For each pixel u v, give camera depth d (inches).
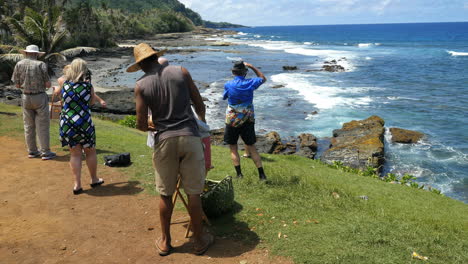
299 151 581.3
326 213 174.4
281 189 209.9
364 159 518.6
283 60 2053.4
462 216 201.0
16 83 249.1
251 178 229.9
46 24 1360.7
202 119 143.4
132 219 167.3
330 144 617.9
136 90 123.8
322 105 888.3
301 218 166.1
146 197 193.6
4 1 1851.6
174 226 158.7
